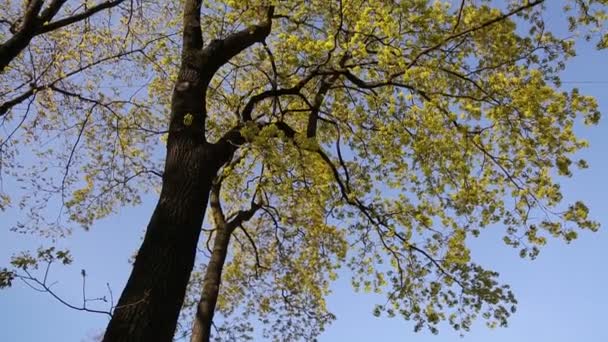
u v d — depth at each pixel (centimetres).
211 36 855
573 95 770
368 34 764
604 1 690
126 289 476
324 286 1280
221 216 1051
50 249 435
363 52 741
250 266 1313
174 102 617
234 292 1313
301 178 992
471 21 787
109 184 1127
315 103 831
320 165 989
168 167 563
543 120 777
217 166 589
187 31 690
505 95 786
